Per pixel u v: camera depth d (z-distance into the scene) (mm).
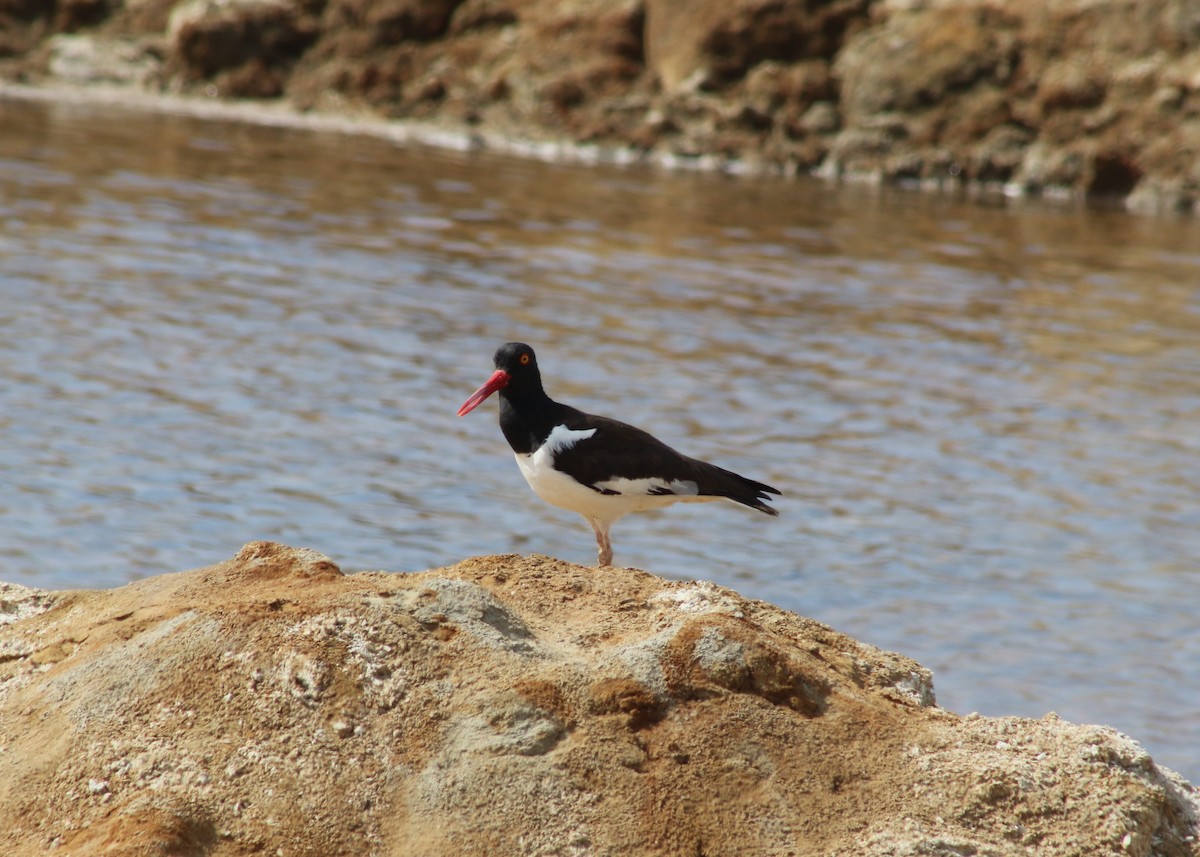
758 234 30062
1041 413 19781
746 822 6914
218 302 22531
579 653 7727
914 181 37375
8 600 8805
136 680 7516
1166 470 17766
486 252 27031
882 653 8523
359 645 7508
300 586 8180
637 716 7270
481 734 7164
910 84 38094
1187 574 14734
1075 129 36906
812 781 7109
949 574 14492
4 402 17422
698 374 20438
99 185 30266
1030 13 38281
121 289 22781
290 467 16219
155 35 44469
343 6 43250
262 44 43250
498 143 39656
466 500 15742
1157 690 12219
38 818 7000
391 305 23047
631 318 23109
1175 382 21484
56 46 44125
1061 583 14391
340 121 41219
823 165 38156
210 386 18688
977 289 26484
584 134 39312
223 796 6969
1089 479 17344
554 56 41031
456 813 6926
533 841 6820
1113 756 7367
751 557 14758
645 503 11078
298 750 7137
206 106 42062
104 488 15180
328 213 29422
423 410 18484
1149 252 30375
